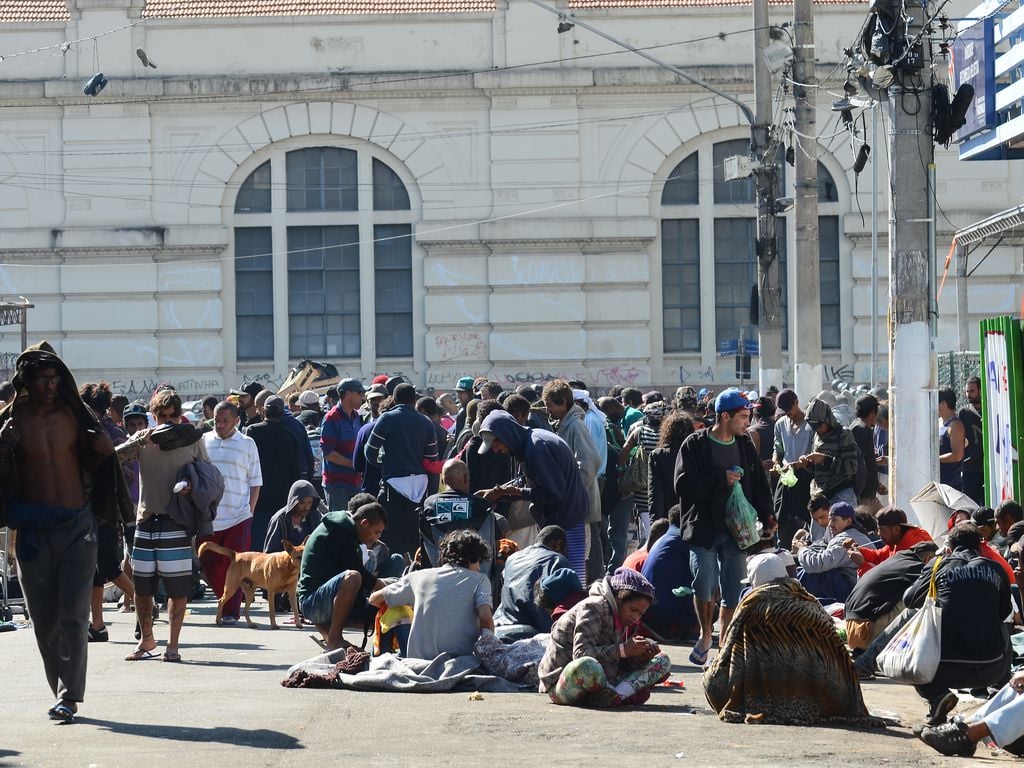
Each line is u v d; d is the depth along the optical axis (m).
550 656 13.30
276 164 51.03
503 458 19.06
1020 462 19.83
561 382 19.41
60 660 11.34
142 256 50.69
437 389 50.84
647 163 50.66
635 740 11.14
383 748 10.61
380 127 50.69
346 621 15.52
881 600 14.67
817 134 50.66
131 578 19.97
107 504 11.49
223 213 50.91
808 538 19.41
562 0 50.47
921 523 18.08
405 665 13.77
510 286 50.69
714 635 17.59
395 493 20.03
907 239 19.38
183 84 50.22
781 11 50.06
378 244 51.19
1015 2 21.73
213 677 14.17
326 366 41.31
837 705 12.38
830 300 51.09
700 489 15.05
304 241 51.31
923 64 19.38
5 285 50.56
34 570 11.19
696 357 51.16
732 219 51.09
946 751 11.02
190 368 50.97
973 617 12.22
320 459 26.89
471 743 10.89
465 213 50.69
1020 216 26.11
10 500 11.27
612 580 13.23
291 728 11.37
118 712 11.98
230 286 51.19
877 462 23.50
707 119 50.56
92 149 50.44
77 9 50.44
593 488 19.47
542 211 50.53
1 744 10.47
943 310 50.44
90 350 50.78
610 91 50.44
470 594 14.14
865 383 50.56
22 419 11.21
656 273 51.06
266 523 22.02
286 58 50.66
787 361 51.34
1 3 51.06
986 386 21.06
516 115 50.56
